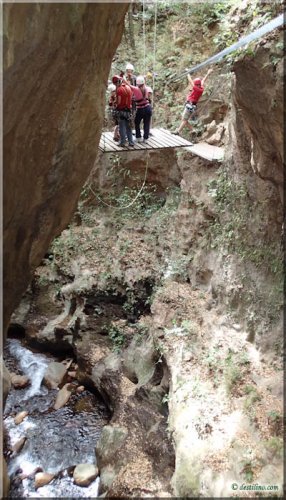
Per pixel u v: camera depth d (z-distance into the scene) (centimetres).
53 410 814
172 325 769
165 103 991
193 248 861
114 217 1029
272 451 513
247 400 579
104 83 529
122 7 503
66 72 434
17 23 346
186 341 722
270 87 516
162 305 805
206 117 914
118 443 672
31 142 425
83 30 437
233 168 735
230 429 564
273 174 602
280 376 604
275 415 546
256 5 570
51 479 675
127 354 821
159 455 616
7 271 473
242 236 715
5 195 411
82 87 476
